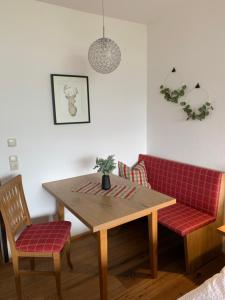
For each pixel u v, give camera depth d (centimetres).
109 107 280
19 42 215
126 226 296
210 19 222
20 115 225
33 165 238
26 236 185
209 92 232
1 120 216
